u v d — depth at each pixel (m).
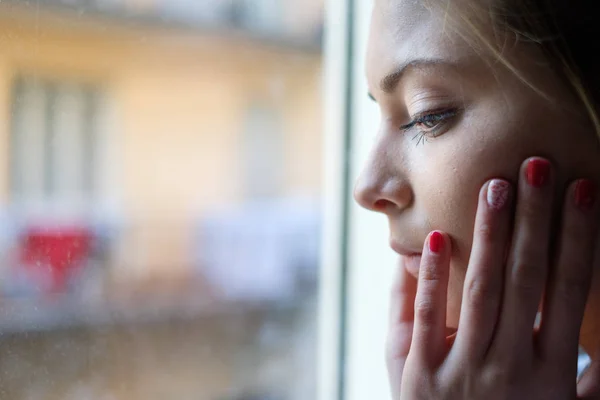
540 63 0.38
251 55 4.33
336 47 0.87
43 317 1.04
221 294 3.53
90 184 3.65
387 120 0.44
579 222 0.38
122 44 3.77
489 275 0.39
